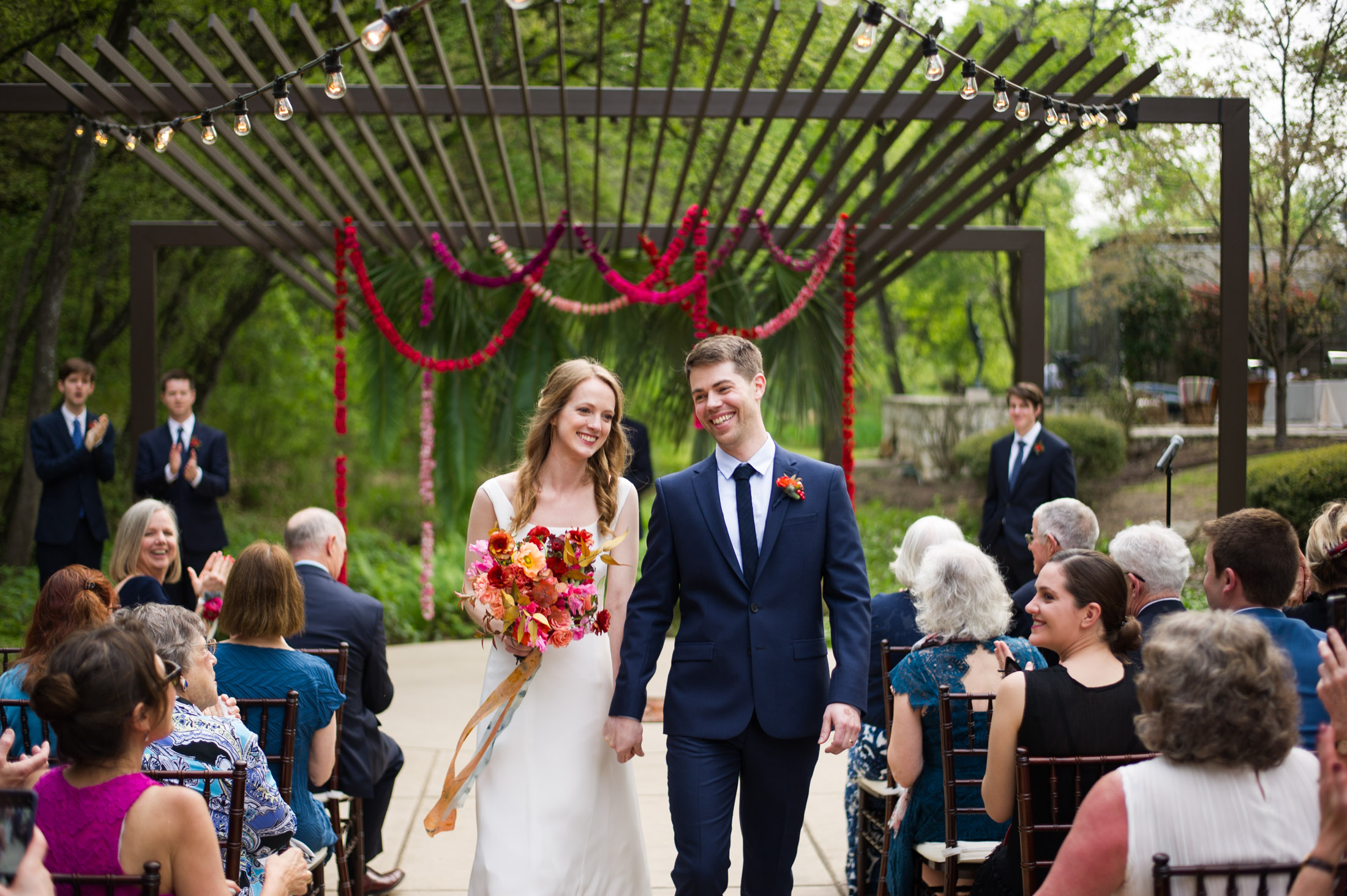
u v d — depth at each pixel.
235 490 13.50
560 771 2.79
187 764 2.25
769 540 2.76
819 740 2.73
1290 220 8.14
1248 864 1.61
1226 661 1.68
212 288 12.22
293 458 13.97
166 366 12.38
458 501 7.52
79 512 6.00
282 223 6.55
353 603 3.38
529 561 2.64
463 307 7.10
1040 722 2.27
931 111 5.65
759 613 2.73
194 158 10.70
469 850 4.01
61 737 1.71
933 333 17.64
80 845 1.71
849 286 6.52
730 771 2.70
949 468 14.18
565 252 7.38
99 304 11.59
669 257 6.30
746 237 7.53
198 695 2.45
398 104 5.60
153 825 1.72
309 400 13.88
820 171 13.17
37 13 9.21
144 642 1.78
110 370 12.06
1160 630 1.77
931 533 3.38
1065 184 14.12
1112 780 1.73
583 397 2.86
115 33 9.55
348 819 3.36
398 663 7.25
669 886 3.66
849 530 2.81
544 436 2.94
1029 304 7.50
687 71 10.92
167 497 6.06
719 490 2.83
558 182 12.61
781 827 2.74
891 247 7.42
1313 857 1.49
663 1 10.63
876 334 17.69
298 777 2.79
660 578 2.82
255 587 2.79
